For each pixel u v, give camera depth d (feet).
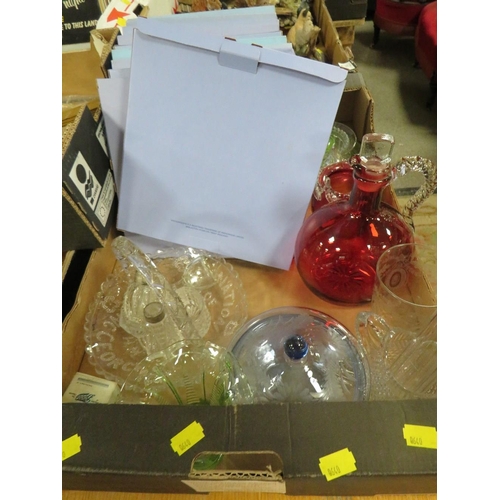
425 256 1.95
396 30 6.75
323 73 1.75
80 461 1.30
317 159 1.95
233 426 1.34
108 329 2.05
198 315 2.12
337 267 2.04
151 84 1.91
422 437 1.30
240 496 1.56
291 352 1.72
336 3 3.93
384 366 1.75
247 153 1.99
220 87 1.86
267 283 2.34
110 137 2.19
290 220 2.15
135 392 1.74
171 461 1.29
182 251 2.37
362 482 1.31
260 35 2.25
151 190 2.18
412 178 4.63
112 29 2.79
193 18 2.32
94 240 2.14
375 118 5.95
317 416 1.35
